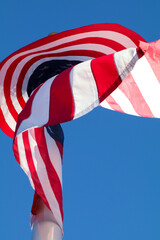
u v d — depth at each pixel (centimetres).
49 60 1142
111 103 1065
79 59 1145
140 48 849
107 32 1127
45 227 870
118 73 862
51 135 1014
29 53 1118
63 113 880
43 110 898
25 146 954
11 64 1123
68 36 1112
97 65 884
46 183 920
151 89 1005
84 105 875
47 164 953
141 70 971
